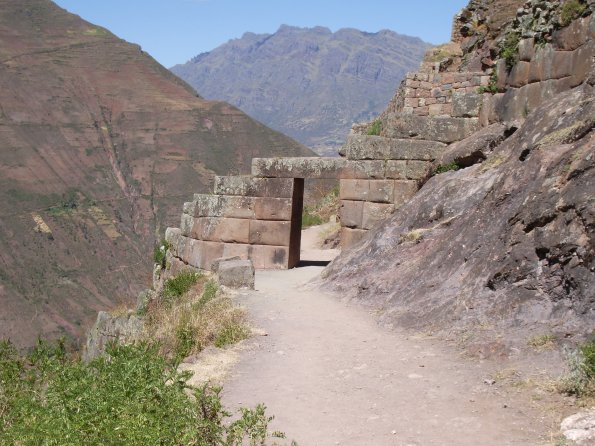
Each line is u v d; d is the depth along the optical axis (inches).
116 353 372.2
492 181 549.3
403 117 752.3
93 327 791.7
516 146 551.8
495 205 467.5
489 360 346.0
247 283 617.0
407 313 449.1
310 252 965.8
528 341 346.3
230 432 261.7
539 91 626.8
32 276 7062.0
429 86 927.0
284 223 778.8
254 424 270.8
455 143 721.0
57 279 7190.0
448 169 676.1
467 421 284.8
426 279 480.1
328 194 1412.4
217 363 396.8
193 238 816.3
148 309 666.8
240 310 498.0
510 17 955.3
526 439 261.1
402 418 297.0
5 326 5949.8
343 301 536.1
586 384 291.1
